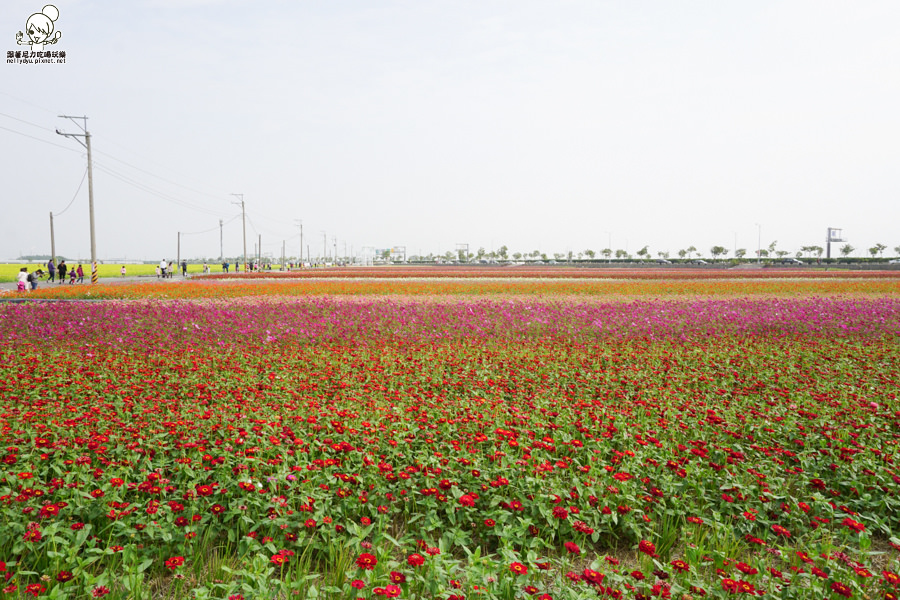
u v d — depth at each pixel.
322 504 4.16
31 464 4.74
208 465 4.71
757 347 11.79
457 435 5.68
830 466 5.31
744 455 5.55
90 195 32.53
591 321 15.23
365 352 11.22
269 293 25.20
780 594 3.25
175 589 3.49
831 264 78.31
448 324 14.79
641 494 4.46
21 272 25.78
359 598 3.09
